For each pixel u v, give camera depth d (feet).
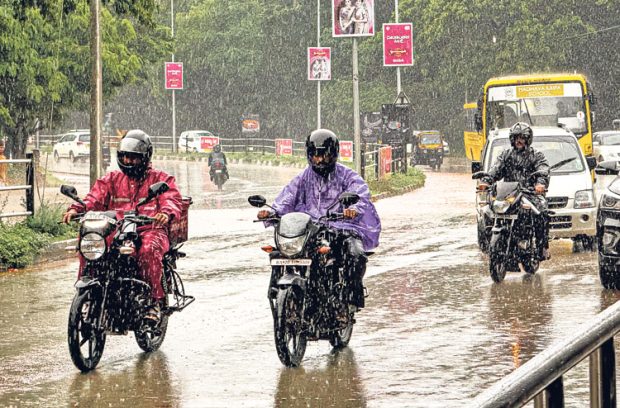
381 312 52.08
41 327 49.62
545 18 298.76
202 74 383.65
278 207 41.91
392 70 341.82
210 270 69.51
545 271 66.90
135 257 40.24
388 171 176.65
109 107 401.49
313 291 39.34
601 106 307.17
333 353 42.32
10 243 72.90
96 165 92.07
